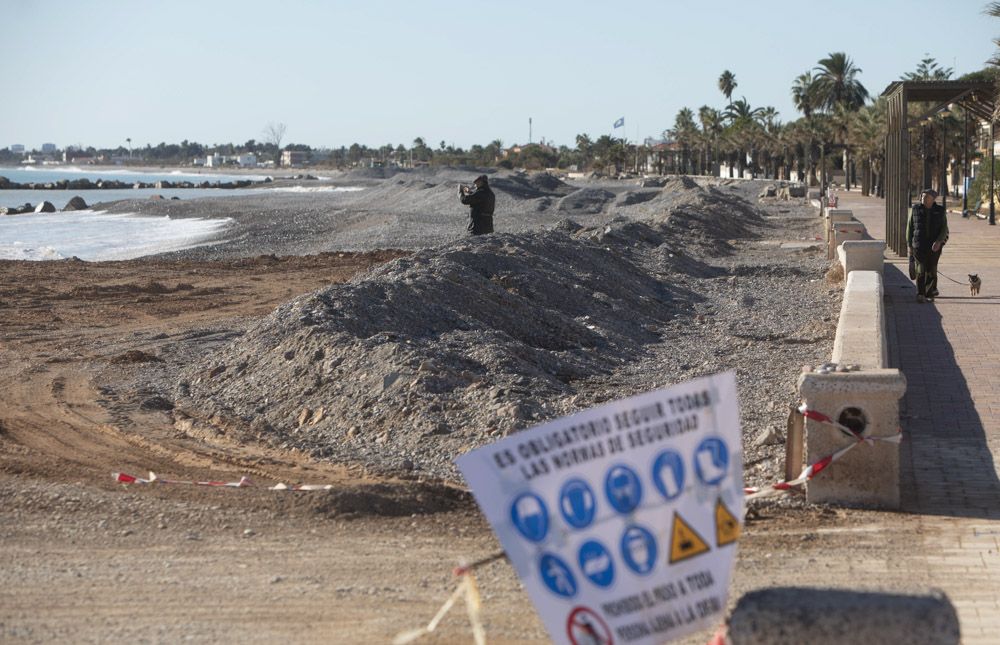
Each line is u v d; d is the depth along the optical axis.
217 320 21.45
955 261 26.73
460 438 11.12
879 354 9.40
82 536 7.86
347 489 8.69
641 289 22.48
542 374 14.10
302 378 13.43
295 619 6.07
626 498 3.89
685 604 3.88
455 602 6.37
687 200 50.09
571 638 3.80
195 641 5.71
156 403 13.52
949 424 10.97
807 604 3.74
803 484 8.54
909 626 3.67
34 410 13.11
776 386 13.56
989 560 7.04
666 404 3.95
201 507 8.59
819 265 27.53
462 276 18.14
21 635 5.80
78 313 22.44
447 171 136.62
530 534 3.82
